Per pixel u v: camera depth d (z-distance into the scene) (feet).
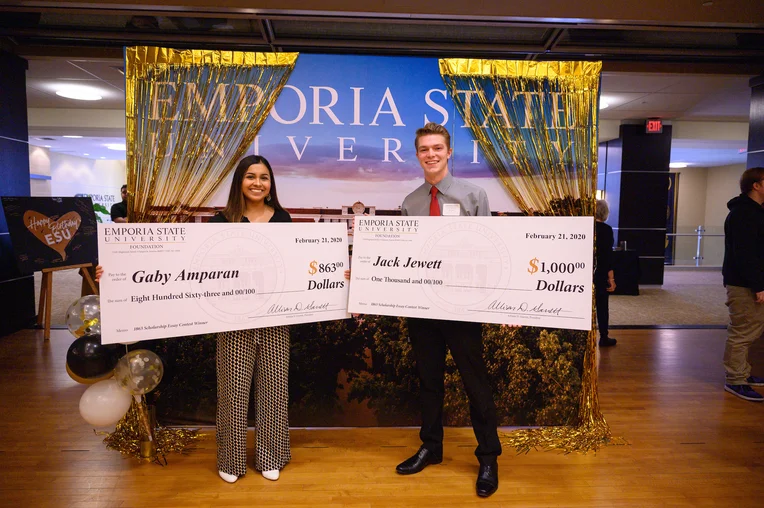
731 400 11.62
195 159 9.17
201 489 7.66
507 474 8.20
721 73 17.58
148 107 8.98
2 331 16.58
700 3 11.41
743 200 11.44
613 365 14.39
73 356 8.34
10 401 11.10
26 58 16.94
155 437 9.16
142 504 7.24
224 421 7.88
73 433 9.54
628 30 12.45
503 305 7.66
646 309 23.34
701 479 8.05
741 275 11.52
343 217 9.61
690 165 50.11
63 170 44.01
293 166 9.46
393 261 7.95
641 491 7.70
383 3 11.28
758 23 11.82
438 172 8.42
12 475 8.01
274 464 8.02
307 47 13.55
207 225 7.52
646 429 9.96
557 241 7.55
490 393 7.84
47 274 16.19
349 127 9.49
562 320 7.57
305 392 9.81
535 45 13.82
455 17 11.71
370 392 9.84
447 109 9.54
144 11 11.62
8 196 15.55
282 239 7.88
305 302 8.03
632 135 28.84
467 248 7.72
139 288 7.22
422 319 8.04
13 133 16.60
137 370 8.13
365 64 9.42
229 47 13.58
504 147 9.55
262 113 9.30
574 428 9.69
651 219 29.30
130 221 9.02
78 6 11.34
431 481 7.93
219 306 7.57
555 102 9.44
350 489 7.70
